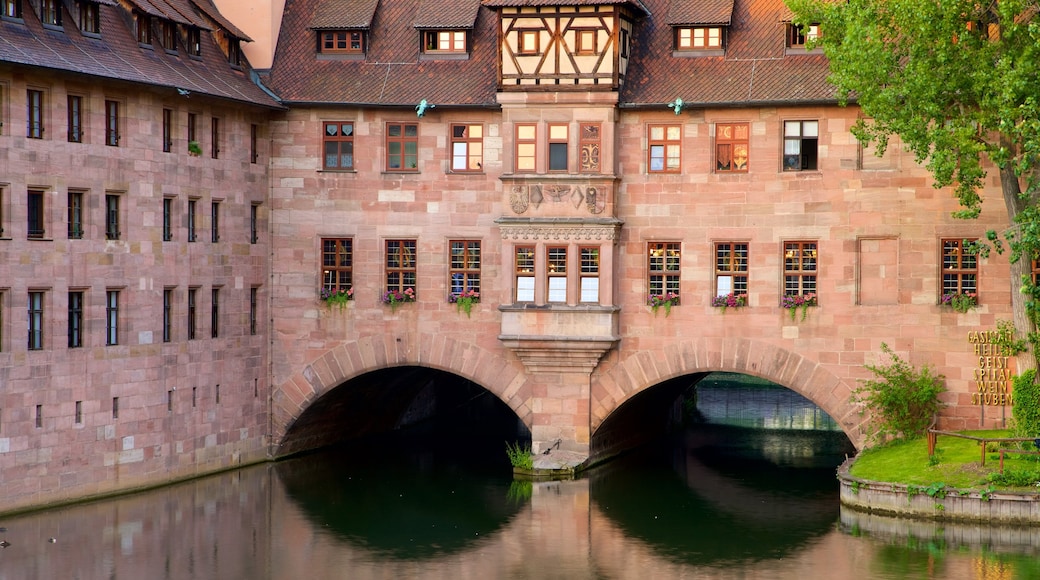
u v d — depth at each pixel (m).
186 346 44.00
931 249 42.78
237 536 38.44
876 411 43.03
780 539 37.97
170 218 43.38
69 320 39.75
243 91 45.69
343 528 39.59
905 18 37.38
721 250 44.81
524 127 45.28
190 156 43.94
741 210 44.44
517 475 46.34
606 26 44.53
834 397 43.69
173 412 43.56
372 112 46.75
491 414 63.00
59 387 39.28
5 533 37.38
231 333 46.06
